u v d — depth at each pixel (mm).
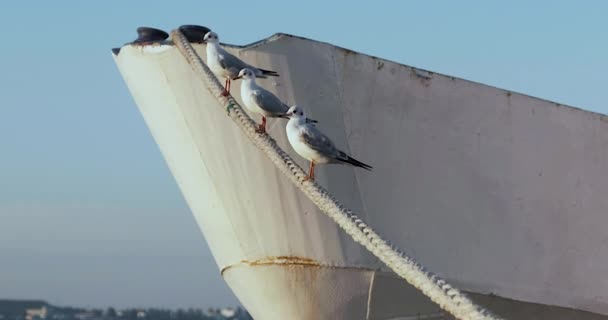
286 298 15406
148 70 15992
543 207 16281
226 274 16031
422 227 15547
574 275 16438
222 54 15055
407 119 15578
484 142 15969
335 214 12734
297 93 15289
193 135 15734
